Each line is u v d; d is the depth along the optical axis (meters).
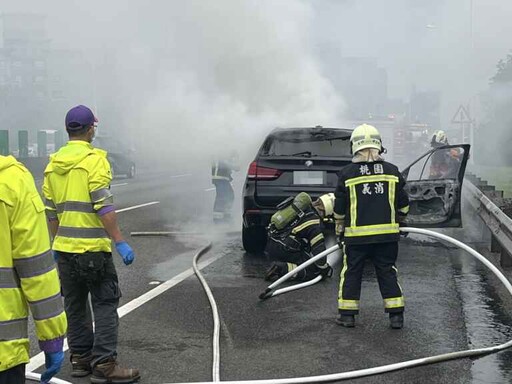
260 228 9.00
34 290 2.51
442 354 4.91
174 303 6.45
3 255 2.47
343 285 5.66
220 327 5.64
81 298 4.53
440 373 4.53
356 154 5.70
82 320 4.54
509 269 7.94
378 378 4.45
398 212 5.75
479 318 5.88
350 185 5.58
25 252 2.49
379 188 5.56
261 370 4.61
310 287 7.11
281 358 4.86
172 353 4.98
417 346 5.12
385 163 5.66
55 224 4.53
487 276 7.59
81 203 4.32
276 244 7.37
